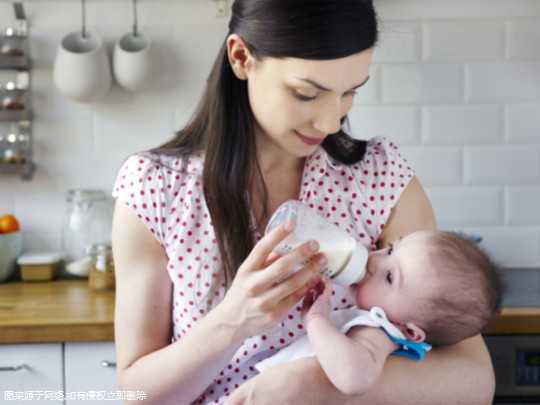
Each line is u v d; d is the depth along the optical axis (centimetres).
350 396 121
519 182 253
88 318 199
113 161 253
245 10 125
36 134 251
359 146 148
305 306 130
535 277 237
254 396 121
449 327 132
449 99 250
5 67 241
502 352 196
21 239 251
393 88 249
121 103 251
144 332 133
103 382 199
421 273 132
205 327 121
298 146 128
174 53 250
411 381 122
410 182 146
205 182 135
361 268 129
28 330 195
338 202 142
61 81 236
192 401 131
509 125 251
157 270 136
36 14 247
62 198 254
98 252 237
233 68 131
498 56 249
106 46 247
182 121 252
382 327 129
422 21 247
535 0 247
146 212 136
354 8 116
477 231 254
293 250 118
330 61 116
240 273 116
